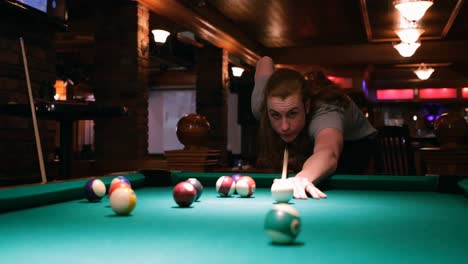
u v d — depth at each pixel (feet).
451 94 55.88
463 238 5.14
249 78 54.95
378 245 4.75
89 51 39.86
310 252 4.43
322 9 33.30
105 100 26.71
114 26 26.63
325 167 9.28
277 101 10.21
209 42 36.40
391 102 57.67
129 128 26.20
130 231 5.52
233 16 35.35
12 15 15.89
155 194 9.36
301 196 8.45
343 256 4.27
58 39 35.70
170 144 60.03
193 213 6.86
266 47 46.52
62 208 7.38
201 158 14.12
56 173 20.20
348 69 48.03
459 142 12.96
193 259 4.16
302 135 10.78
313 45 45.50
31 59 16.98
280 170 11.60
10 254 4.39
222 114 38.27
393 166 16.71
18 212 6.98
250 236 5.21
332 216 6.61
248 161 43.21
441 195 9.18
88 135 57.62
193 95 59.26
